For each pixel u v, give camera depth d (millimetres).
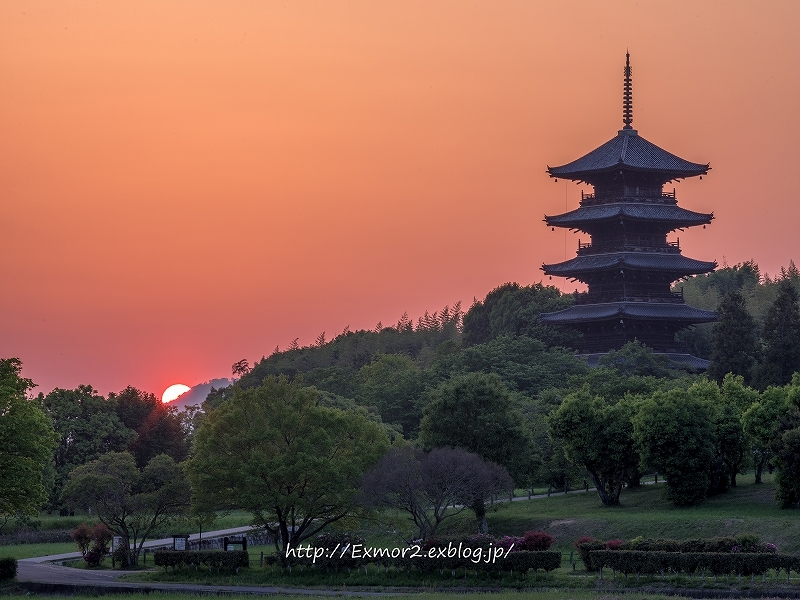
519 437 131625
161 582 102500
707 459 129000
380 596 87438
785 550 101500
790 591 84750
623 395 174625
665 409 129500
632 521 117062
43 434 117875
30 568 114000
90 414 192125
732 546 95000
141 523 130125
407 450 113938
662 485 150125
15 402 101688
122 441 194625
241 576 103688
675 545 97000
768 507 122000
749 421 129625
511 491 134875
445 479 109125
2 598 92062
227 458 111750
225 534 136500
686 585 89312
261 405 113625
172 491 117812
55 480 173250
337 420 112875
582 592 87438
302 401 114125
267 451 111375
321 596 88812
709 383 151750
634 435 132250
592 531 117812
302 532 117125
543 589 91188
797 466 117000
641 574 92438
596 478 137875
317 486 106875
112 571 112500
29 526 150000
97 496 117125
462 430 130625
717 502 129375
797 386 130875
